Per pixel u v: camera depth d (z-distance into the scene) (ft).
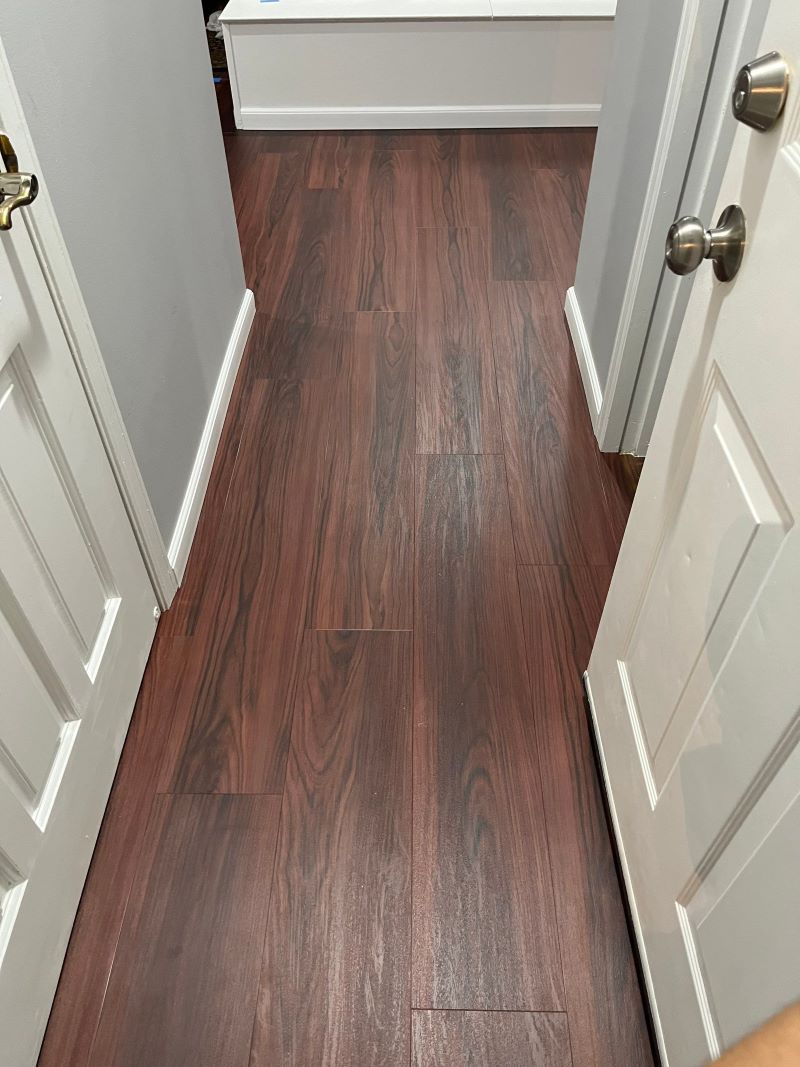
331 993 3.90
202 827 4.45
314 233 8.98
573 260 8.57
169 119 5.40
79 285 4.01
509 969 3.97
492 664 5.16
